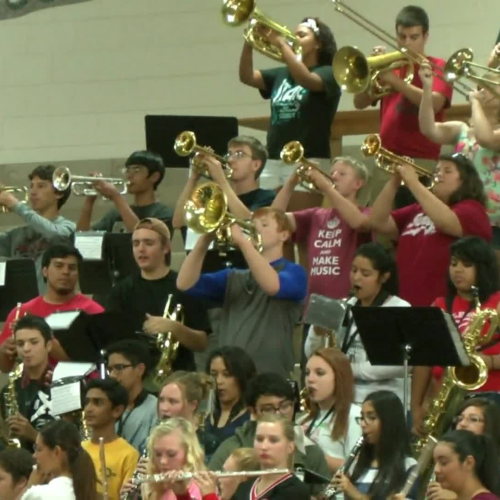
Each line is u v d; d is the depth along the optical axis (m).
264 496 23.73
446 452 23.19
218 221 30.72
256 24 37.41
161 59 47.88
